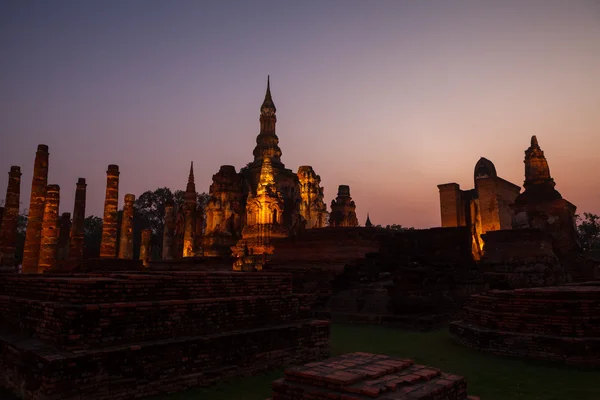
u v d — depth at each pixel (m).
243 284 9.65
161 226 82.00
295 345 9.38
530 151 28.45
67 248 48.59
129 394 6.71
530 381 7.80
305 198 56.03
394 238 21.23
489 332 10.30
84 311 6.74
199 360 7.71
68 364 6.16
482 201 33.31
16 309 8.35
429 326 14.81
